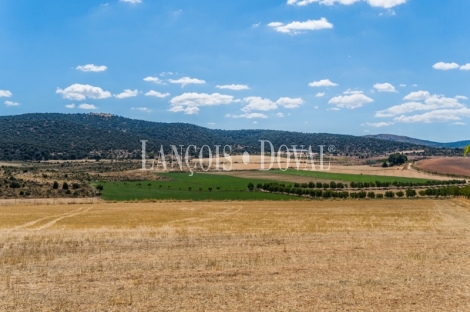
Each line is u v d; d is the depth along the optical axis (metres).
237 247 28.58
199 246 28.94
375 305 16.12
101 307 15.84
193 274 20.78
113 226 41.06
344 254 26.00
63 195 89.75
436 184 125.31
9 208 67.69
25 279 20.00
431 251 27.19
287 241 31.14
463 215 56.09
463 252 26.91
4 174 101.44
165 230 37.41
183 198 92.38
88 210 63.56
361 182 124.94
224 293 17.50
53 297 17.12
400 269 22.00
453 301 16.66
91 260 24.25
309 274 20.80
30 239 32.03
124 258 24.77
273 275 20.59
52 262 23.73
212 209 65.38
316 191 98.31
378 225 41.81
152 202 84.19
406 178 136.62
